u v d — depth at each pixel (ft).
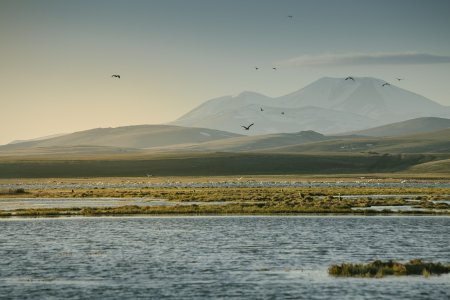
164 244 451.53
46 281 328.29
